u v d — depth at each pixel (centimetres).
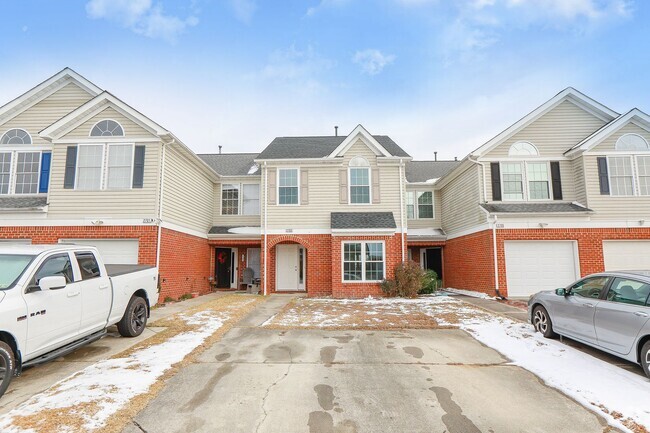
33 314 478
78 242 1272
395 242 1573
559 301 702
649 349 503
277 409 419
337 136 1978
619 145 1443
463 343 713
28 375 525
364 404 433
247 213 1859
